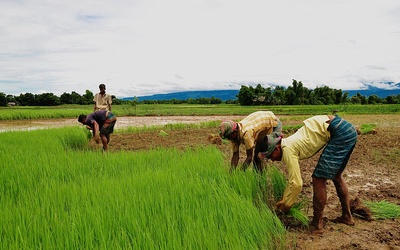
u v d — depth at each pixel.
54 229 3.52
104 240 3.26
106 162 6.74
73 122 24.95
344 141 4.13
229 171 5.66
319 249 3.89
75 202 4.22
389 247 3.91
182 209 4.09
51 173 5.96
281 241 3.85
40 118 29.52
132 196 4.33
